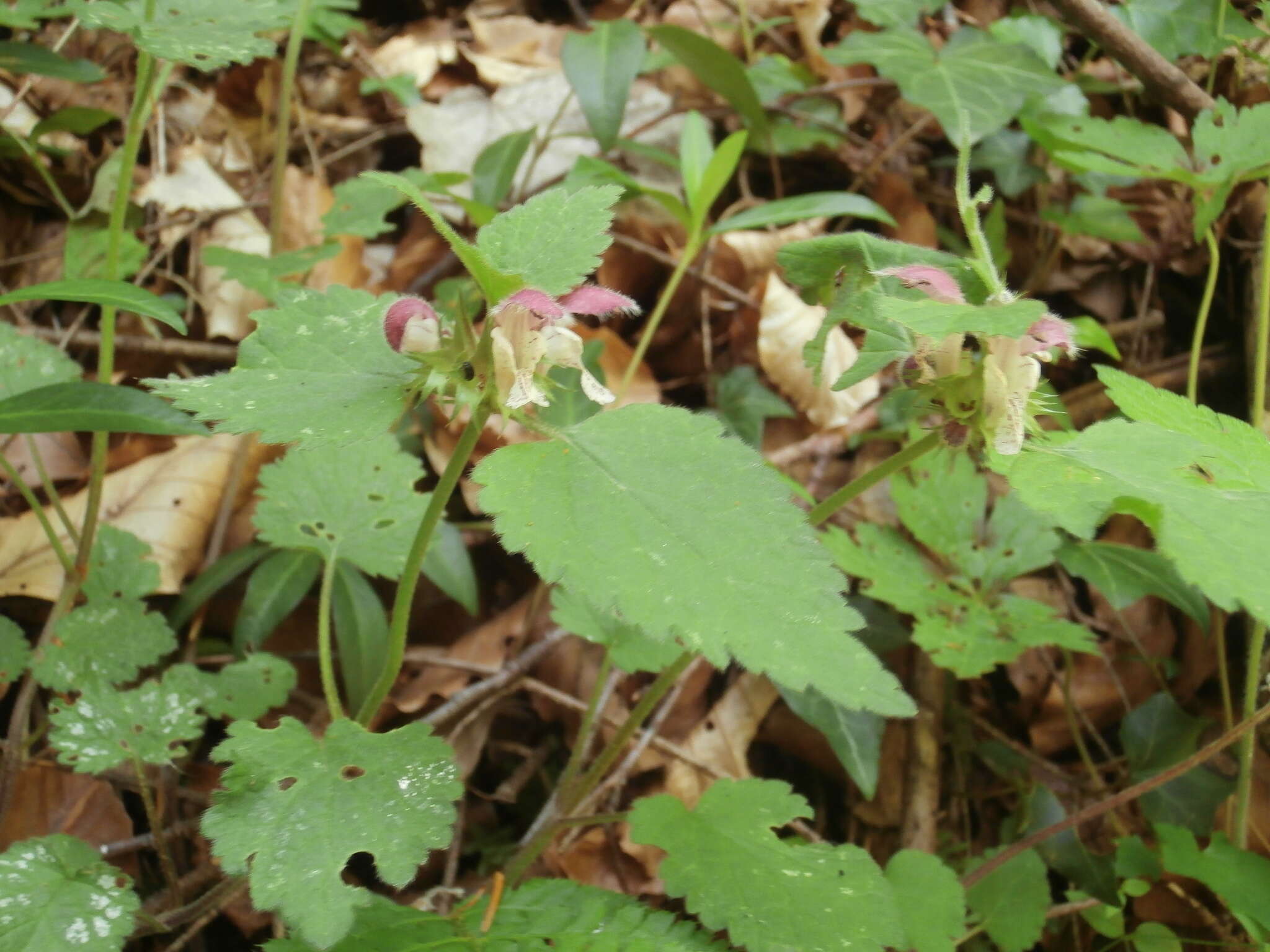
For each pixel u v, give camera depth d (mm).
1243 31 473
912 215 568
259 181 593
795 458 502
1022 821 436
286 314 286
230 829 265
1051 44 511
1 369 378
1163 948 378
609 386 522
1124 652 472
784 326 518
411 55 659
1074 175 541
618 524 248
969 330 236
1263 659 425
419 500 388
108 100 577
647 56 611
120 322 514
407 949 281
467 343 264
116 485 450
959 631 400
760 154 595
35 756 382
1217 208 404
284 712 444
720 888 300
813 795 455
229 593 451
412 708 441
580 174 481
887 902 302
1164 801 411
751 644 234
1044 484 261
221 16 339
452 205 582
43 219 543
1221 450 274
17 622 429
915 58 520
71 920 282
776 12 648
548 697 452
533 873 416
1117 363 534
